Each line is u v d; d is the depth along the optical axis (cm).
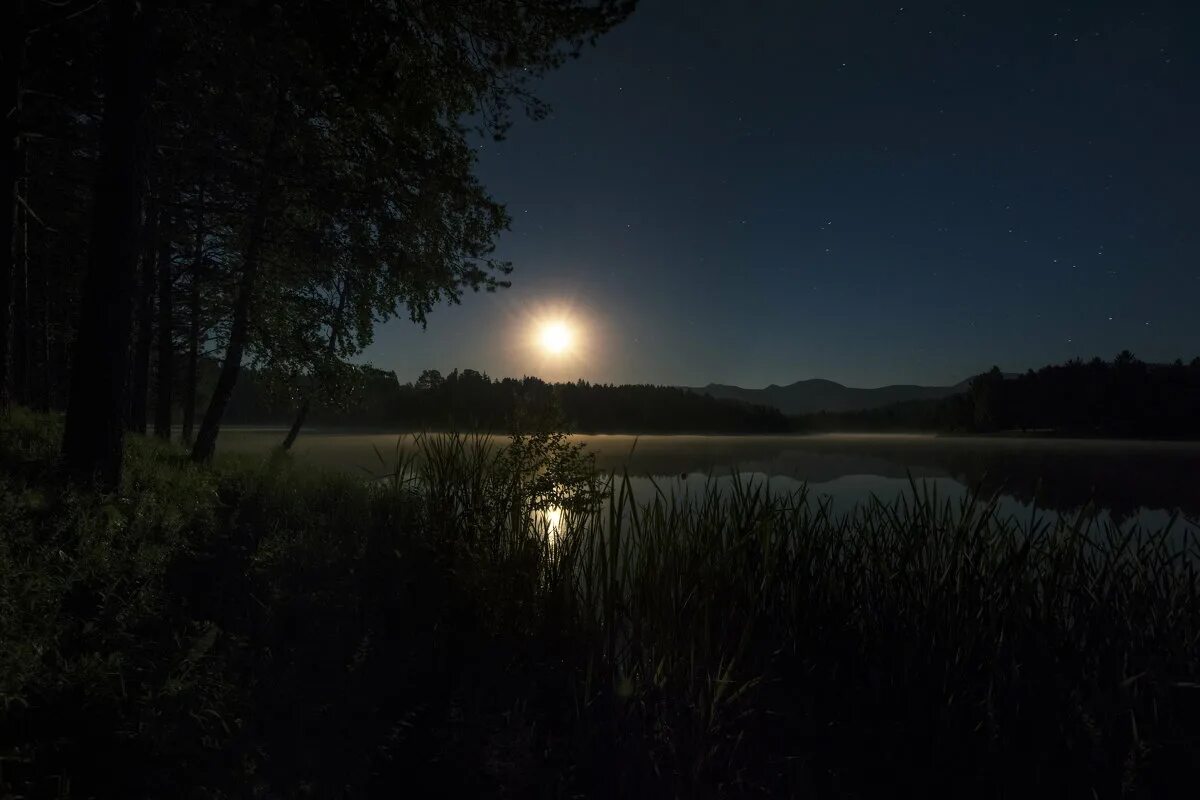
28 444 675
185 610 418
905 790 354
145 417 1249
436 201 1002
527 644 472
